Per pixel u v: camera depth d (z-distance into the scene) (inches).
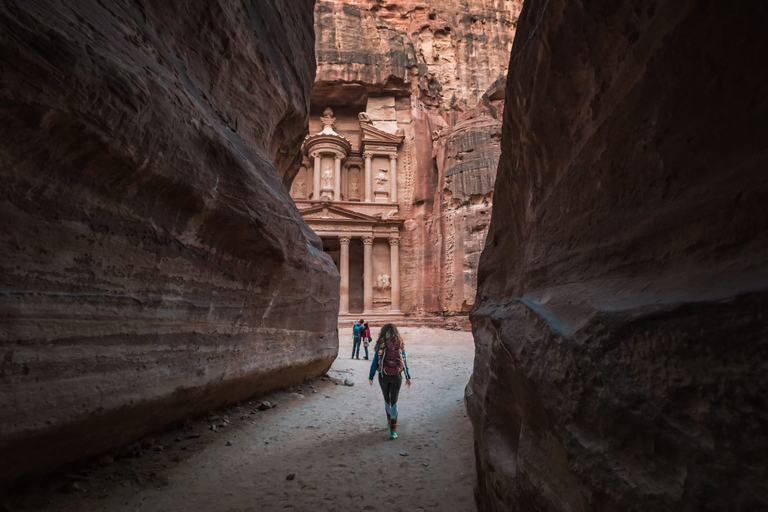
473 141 1069.1
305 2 340.8
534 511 71.2
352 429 210.4
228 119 216.2
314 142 1354.6
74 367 113.3
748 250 48.4
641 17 68.1
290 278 251.3
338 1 1430.9
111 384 126.0
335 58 1306.6
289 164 368.8
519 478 78.7
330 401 269.7
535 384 76.0
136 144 120.0
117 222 124.4
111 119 109.9
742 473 37.1
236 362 204.4
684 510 40.2
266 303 231.0
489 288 191.9
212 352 182.9
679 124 62.0
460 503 129.5
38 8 96.8
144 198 132.7
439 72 1440.7
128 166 120.3
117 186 121.3
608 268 77.5
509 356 103.3
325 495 134.6
